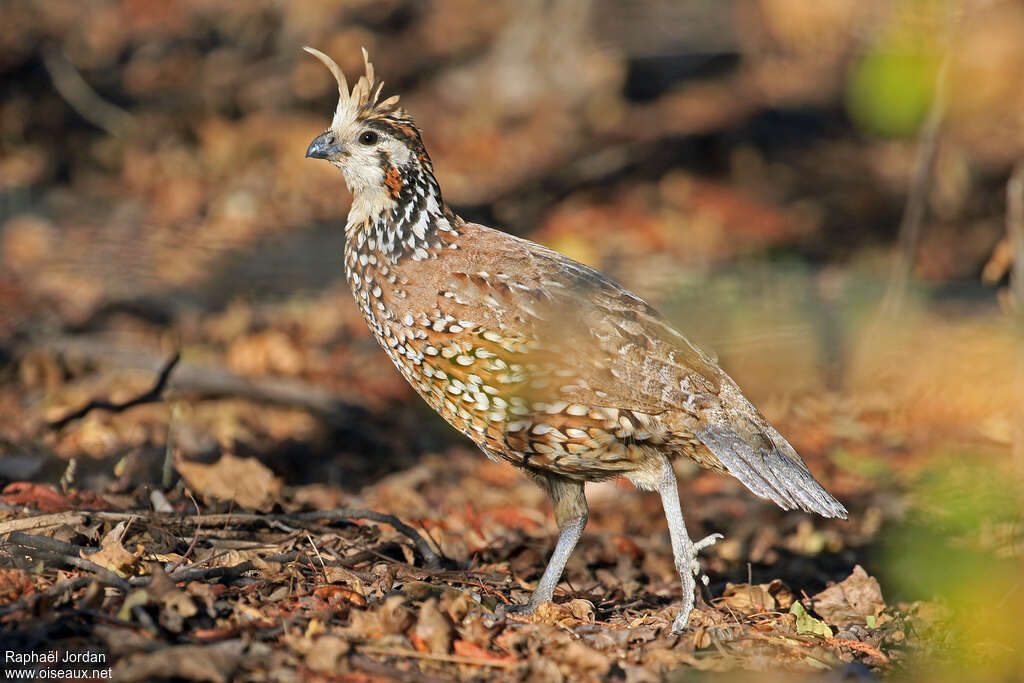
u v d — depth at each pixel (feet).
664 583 29.58
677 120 74.84
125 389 39.29
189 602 20.57
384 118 25.41
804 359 45.93
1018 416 39.11
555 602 25.58
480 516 33.45
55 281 48.78
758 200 66.13
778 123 74.18
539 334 23.53
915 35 36.60
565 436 24.00
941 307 51.16
